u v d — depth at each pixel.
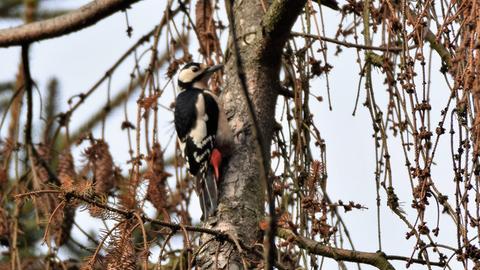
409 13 9.49
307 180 10.27
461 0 9.06
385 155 9.80
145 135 11.45
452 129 8.39
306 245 9.72
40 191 8.95
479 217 8.18
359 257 9.82
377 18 10.59
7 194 12.40
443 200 8.83
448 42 9.04
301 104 10.75
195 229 9.04
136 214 8.86
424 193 8.69
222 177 10.82
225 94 11.28
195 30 12.30
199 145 11.75
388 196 9.61
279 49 10.89
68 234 12.05
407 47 9.12
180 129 12.15
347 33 11.45
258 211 10.51
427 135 8.73
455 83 8.31
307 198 9.69
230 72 11.38
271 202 7.27
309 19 10.82
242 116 11.01
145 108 11.48
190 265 8.95
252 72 11.07
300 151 10.60
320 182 10.13
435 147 8.52
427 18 9.12
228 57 11.66
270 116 11.02
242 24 11.38
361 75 10.44
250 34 11.23
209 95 12.25
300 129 10.66
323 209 9.68
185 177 11.98
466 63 8.34
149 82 11.98
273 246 7.50
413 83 8.92
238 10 11.55
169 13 12.19
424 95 8.83
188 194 11.64
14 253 11.66
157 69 12.03
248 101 7.37
